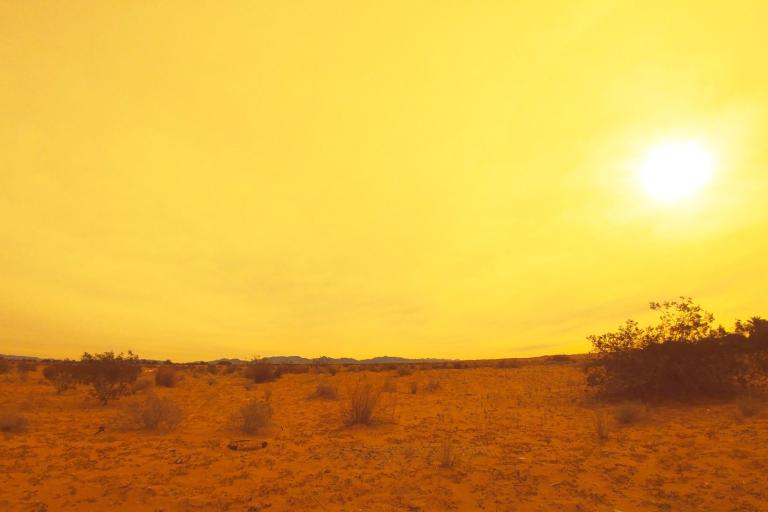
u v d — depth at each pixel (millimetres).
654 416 15242
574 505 7332
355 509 7328
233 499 7891
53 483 8797
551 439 12461
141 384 29250
